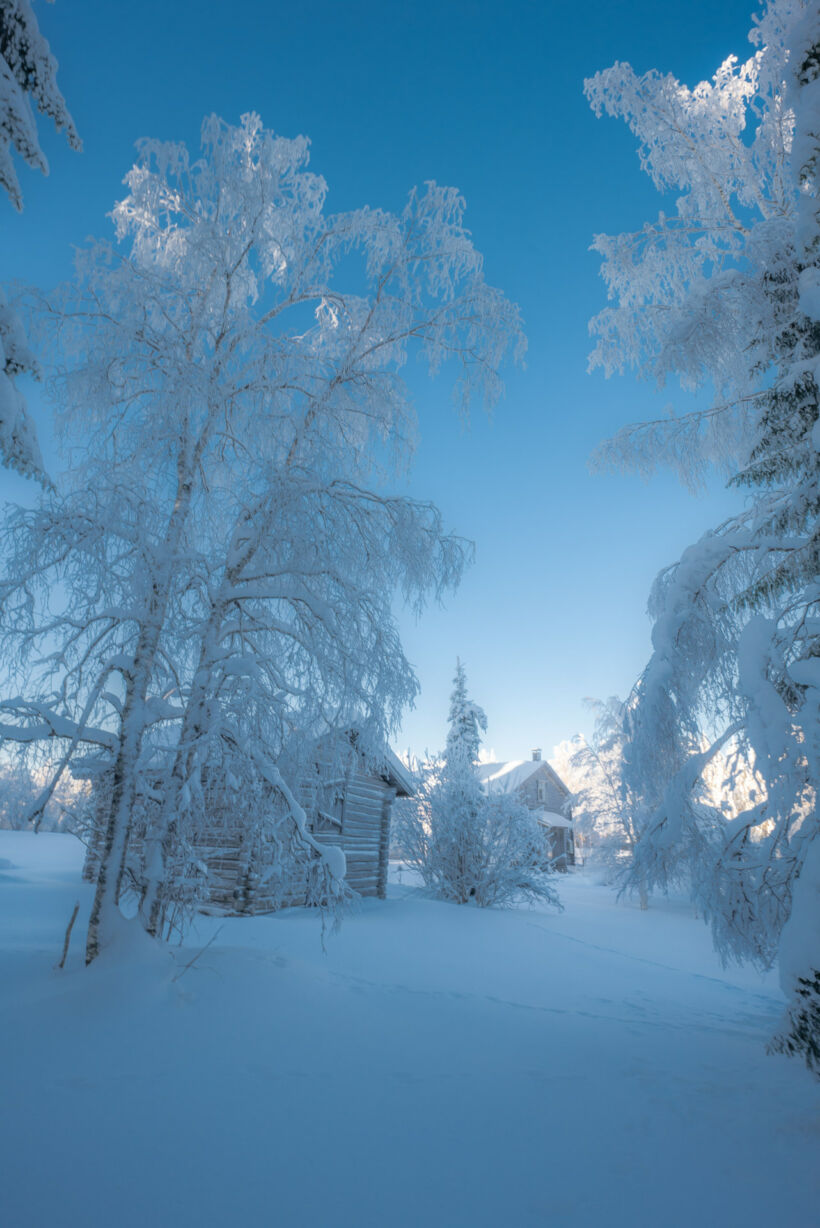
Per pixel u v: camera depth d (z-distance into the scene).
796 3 7.63
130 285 7.01
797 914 5.32
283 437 7.46
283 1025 5.11
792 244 6.56
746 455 8.63
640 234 8.69
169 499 6.98
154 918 6.07
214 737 6.30
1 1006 4.97
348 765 7.22
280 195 7.67
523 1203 3.00
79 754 6.52
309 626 7.11
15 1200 2.75
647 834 7.34
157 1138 3.35
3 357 5.38
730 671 7.10
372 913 14.05
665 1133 3.78
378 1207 2.91
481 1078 4.54
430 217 7.70
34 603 6.01
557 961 10.92
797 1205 3.03
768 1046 5.46
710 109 8.59
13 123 5.15
